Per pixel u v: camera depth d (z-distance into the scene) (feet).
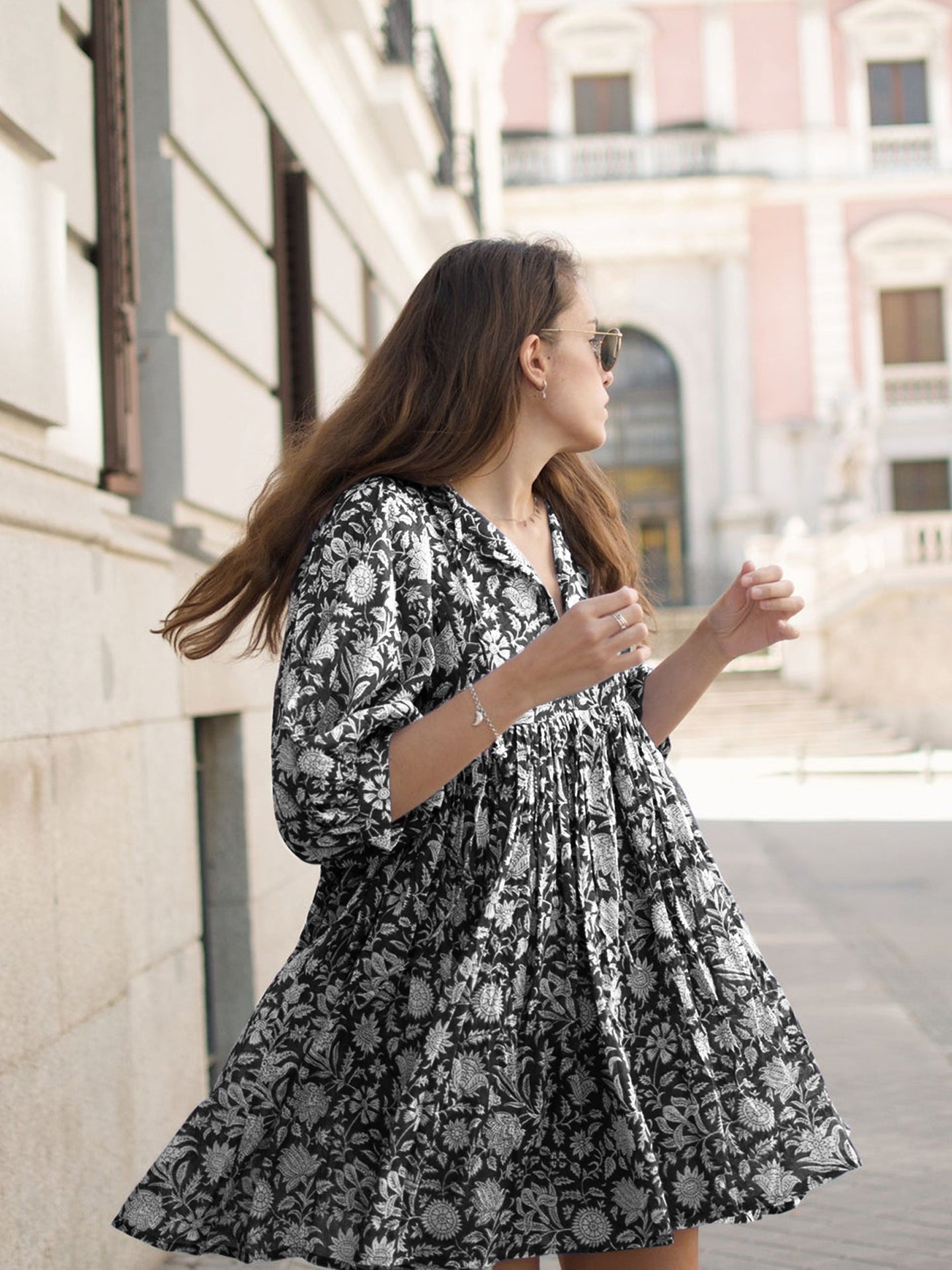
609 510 7.57
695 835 6.67
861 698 76.89
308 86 24.12
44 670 10.12
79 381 13.43
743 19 99.50
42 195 11.34
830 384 97.96
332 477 6.61
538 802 6.28
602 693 6.67
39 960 9.66
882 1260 12.28
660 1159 6.17
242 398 19.06
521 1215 6.10
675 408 99.40
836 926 29.22
